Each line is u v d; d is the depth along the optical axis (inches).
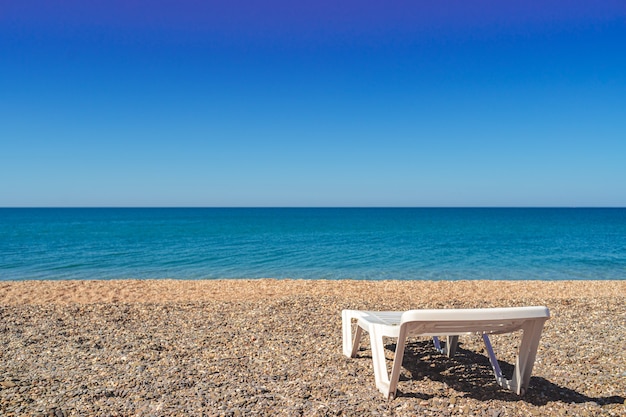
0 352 236.1
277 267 827.4
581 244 1266.0
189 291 503.5
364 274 753.6
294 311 344.5
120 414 154.5
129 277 724.7
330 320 314.3
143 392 174.9
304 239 1443.2
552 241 1364.4
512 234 1685.5
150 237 1523.1
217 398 169.0
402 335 165.3
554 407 165.3
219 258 943.7
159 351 238.7
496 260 914.7
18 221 3021.7
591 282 593.9
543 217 4052.7
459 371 209.0
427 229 2055.9
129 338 266.1
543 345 247.0
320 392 177.2
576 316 326.3
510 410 163.2
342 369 210.2
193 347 246.4
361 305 371.9
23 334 276.2
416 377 200.1
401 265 848.9
